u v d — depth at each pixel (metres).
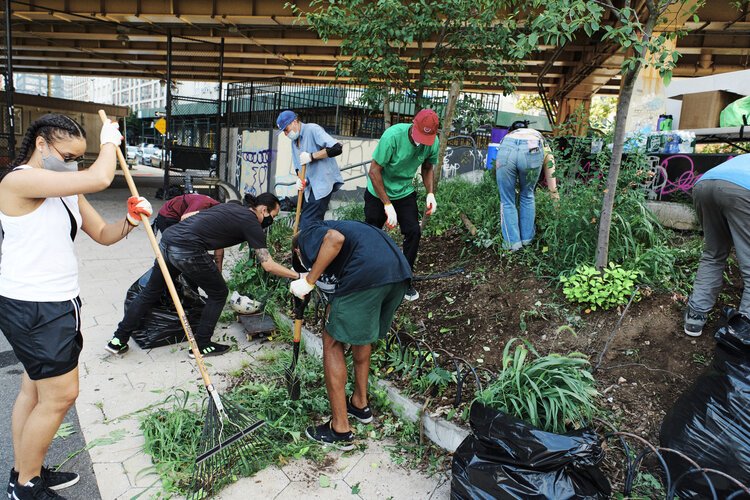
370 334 2.85
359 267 2.74
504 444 2.21
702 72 15.95
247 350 4.19
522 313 3.68
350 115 15.36
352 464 2.79
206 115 20.64
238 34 14.80
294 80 12.23
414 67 10.70
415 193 4.41
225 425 2.67
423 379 3.25
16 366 3.82
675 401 2.66
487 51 5.98
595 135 4.82
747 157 2.92
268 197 4.15
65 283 2.30
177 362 3.91
